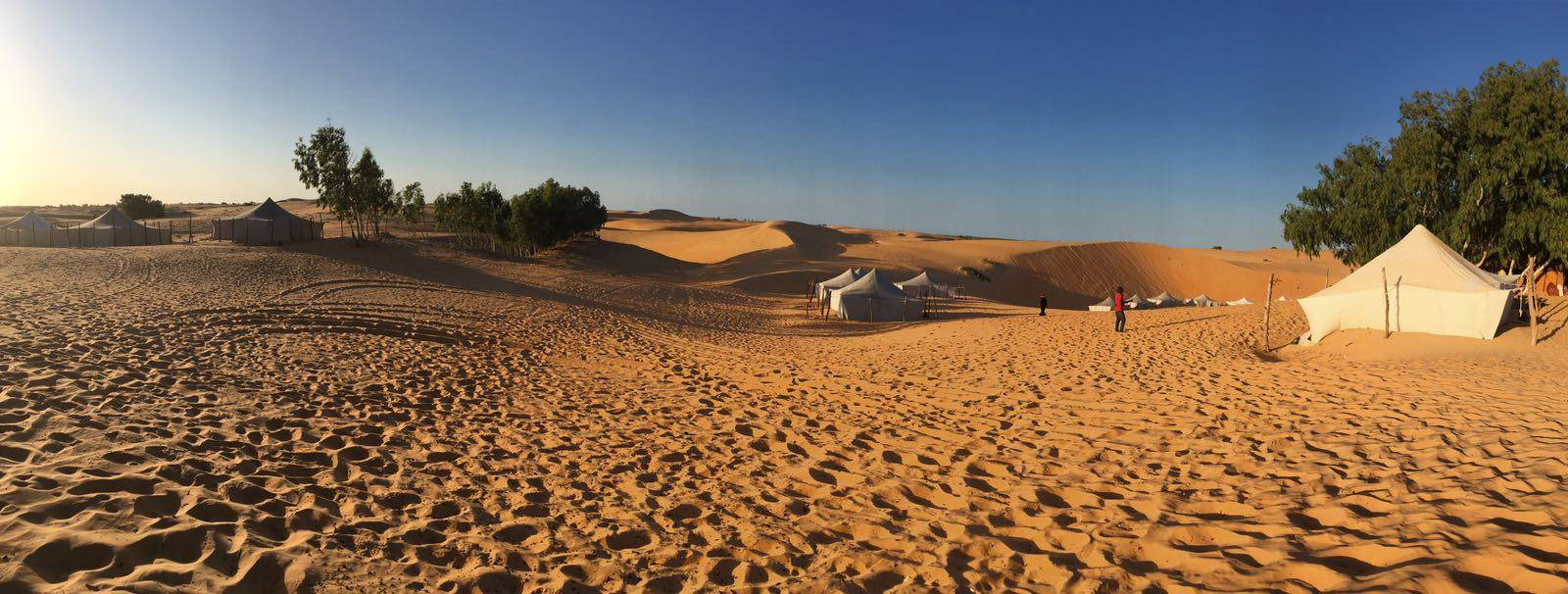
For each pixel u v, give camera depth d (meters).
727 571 4.47
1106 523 5.04
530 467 6.74
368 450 6.76
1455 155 19.89
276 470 5.79
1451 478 5.37
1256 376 11.09
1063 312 31.66
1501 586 3.45
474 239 54.12
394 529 4.77
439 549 4.52
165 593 3.33
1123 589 3.95
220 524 4.27
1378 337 14.08
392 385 9.85
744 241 79.44
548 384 11.02
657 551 4.79
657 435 8.16
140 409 7.06
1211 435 7.48
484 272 35.19
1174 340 16.05
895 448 7.60
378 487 5.71
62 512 4.11
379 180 41.00
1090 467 6.61
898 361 14.29
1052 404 9.52
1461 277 14.27
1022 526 5.17
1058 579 4.14
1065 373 11.91
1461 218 18.98
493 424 8.29
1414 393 9.12
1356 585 3.59
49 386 7.45
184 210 84.62
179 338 11.57
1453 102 20.17
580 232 59.50
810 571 4.45
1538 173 18.59
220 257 27.20
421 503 5.45
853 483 6.43
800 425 8.68
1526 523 4.26
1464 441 6.48
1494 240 20.36
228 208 92.06
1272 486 5.62
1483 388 9.32
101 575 3.44
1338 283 15.99
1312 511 4.95
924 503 5.89
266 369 10.03
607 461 7.07
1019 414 9.00
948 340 18.44
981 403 9.76
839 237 87.44
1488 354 12.37
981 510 5.62
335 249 35.16
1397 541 4.15
